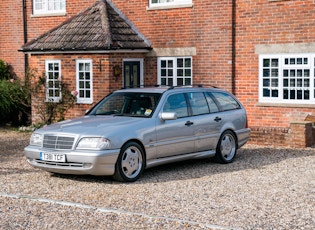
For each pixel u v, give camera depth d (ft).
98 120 36.11
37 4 69.72
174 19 59.47
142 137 34.60
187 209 27.45
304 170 37.47
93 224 25.07
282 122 54.03
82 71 58.75
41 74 61.52
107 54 56.70
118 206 28.27
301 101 53.01
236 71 56.49
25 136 57.62
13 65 71.72
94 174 33.17
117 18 61.77
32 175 36.50
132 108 37.45
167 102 37.17
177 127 36.86
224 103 41.45
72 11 66.39
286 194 30.42
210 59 57.57
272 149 47.11
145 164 35.06
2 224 25.36
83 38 58.44
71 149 33.37
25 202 29.12
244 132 42.39
